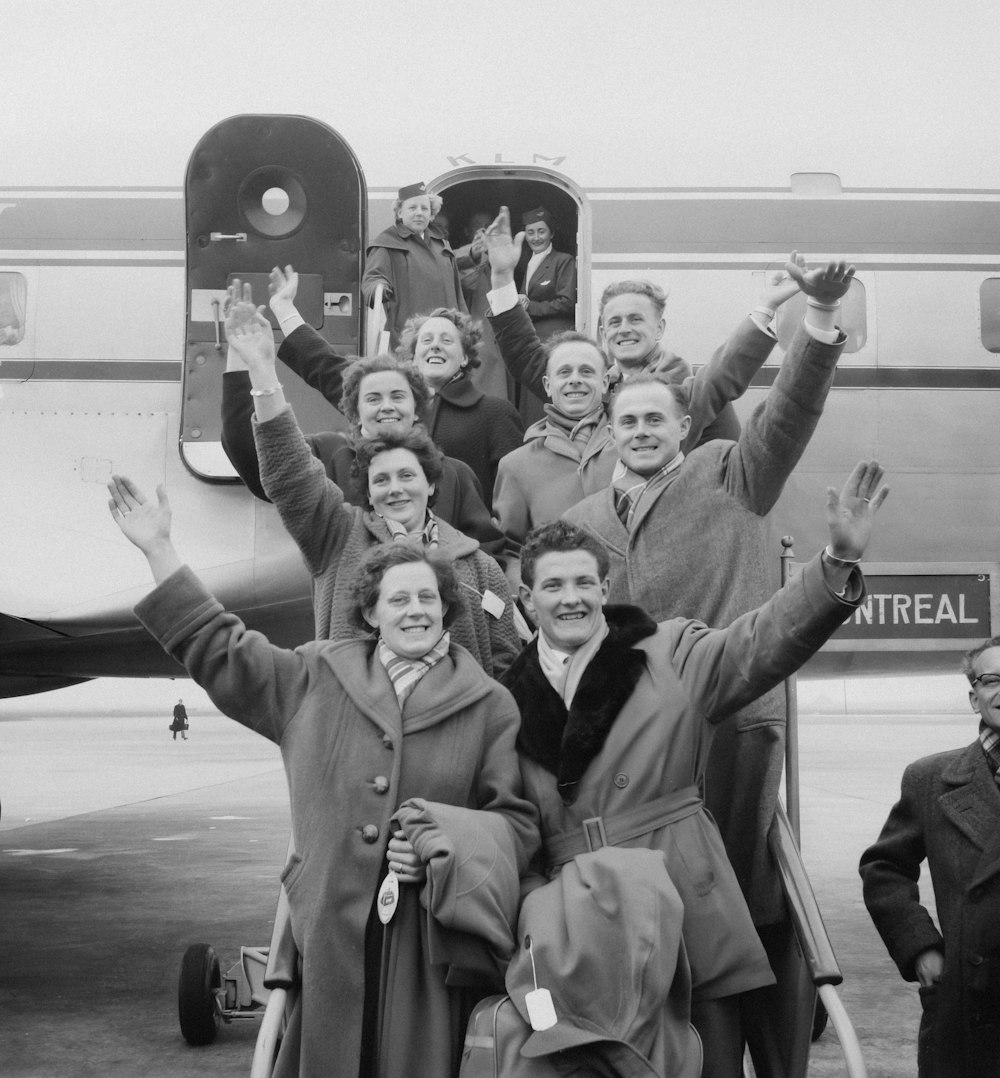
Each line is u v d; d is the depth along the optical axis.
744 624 2.80
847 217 6.70
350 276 5.10
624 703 2.82
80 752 31.61
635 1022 2.44
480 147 6.83
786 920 3.17
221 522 6.04
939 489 6.55
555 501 3.97
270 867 10.23
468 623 3.21
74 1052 5.02
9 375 6.36
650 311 4.00
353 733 2.80
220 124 5.06
